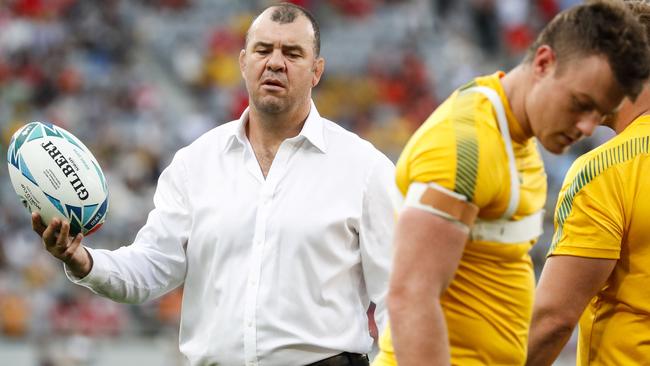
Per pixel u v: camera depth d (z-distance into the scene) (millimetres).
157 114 71625
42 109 71000
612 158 14492
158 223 16984
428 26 83125
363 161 16578
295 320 16062
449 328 12539
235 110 72375
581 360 15328
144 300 16875
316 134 16656
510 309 12641
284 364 16031
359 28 82188
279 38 16516
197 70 76875
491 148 11930
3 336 45938
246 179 16625
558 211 14820
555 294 14500
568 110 11750
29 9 78750
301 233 16156
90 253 16062
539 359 14617
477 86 12391
